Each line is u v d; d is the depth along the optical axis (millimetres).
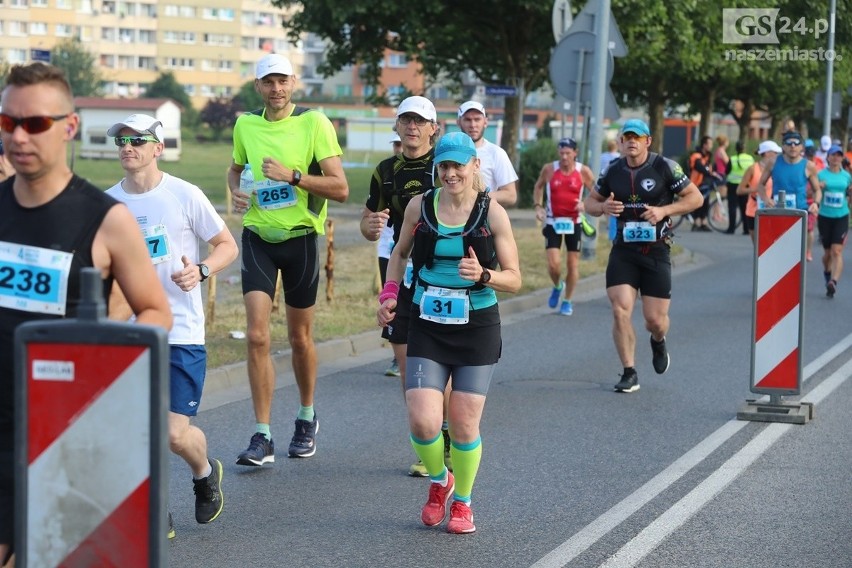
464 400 8094
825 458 10383
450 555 7770
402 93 48844
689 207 13133
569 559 7656
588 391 13539
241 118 10234
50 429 4418
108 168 73500
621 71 53281
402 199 10070
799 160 21188
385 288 8547
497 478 9711
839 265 22547
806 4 58938
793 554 7754
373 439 11148
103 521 4430
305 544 8008
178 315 8016
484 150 12617
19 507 4457
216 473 8305
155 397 4363
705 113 65062
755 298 11977
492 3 42906
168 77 160375
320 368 14844
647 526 8383
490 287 7895
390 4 41469
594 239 26469
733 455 10500
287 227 10000
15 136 4910
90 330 4359
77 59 152125
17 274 5059
